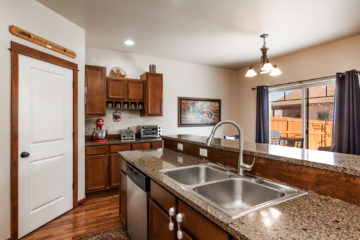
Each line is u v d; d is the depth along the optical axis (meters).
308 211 0.84
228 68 5.21
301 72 3.84
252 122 4.95
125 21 2.71
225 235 0.77
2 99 1.88
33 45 2.15
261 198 1.20
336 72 3.26
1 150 1.87
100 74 3.36
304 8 2.36
